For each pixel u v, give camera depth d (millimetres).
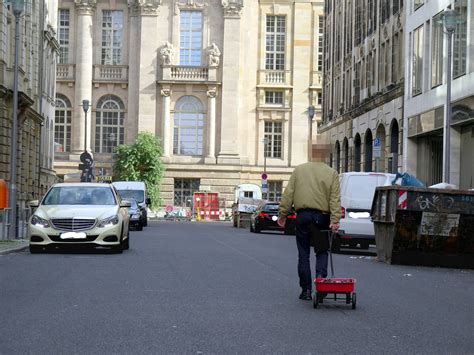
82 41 85875
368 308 11984
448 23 30734
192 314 10969
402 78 45844
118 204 23750
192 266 18594
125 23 86688
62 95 86062
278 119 88438
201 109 86312
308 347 8727
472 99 34656
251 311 11367
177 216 81875
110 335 9242
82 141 85438
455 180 38031
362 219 26078
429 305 12578
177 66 85750
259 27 88562
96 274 16234
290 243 32281
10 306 11508
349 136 59375
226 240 33562
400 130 45750
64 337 9078
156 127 85750
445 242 20594
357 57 57875
